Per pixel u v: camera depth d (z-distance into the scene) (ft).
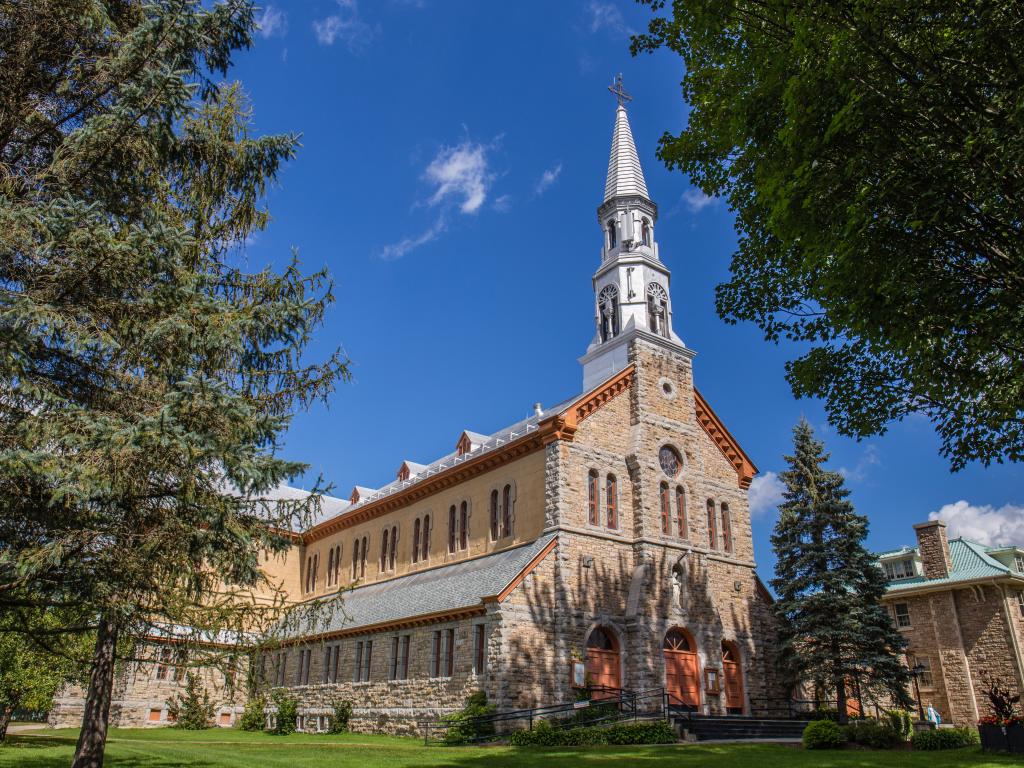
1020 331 39.42
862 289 41.73
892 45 38.14
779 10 42.70
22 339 40.34
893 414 54.75
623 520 115.75
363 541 159.33
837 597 109.60
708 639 114.62
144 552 44.98
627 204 141.38
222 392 45.47
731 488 132.98
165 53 48.65
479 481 128.57
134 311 46.55
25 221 40.83
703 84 57.72
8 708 106.22
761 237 57.98
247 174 59.06
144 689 143.54
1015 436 49.44
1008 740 71.82
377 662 120.26
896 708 122.21
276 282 58.70
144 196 52.44
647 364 126.52
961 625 140.97
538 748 80.38
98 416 43.04
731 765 63.46
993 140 36.17
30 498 43.86
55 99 49.83
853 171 40.73
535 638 99.66
